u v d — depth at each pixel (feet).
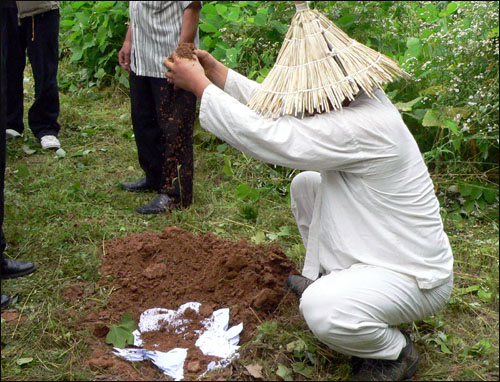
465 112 14.46
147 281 10.93
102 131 18.06
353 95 8.77
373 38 17.79
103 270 11.43
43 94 16.72
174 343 9.69
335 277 8.57
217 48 17.43
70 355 9.30
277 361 9.14
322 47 8.52
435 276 8.55
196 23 12.68
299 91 8.41
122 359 9.27
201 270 11.26
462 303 10.82
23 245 12.12
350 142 8.30
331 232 8.84
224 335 9.66
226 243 11.97
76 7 22.97
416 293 8.55
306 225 10.59
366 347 8.42
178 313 10.22
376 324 8.30
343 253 8.73
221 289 10.78
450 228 13.65
